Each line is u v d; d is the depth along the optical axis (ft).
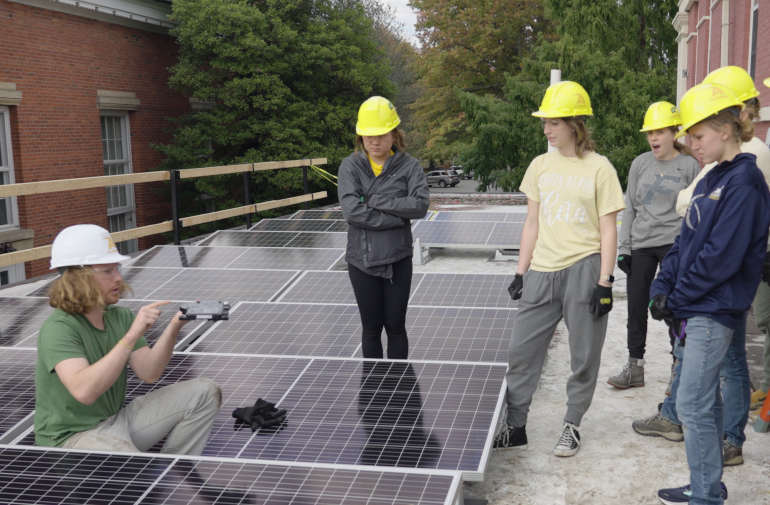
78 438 8.93
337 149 83.97
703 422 8.87
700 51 54.34
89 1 57.82
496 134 91.15
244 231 31.91
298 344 14.62
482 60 139.74
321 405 10.49
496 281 19.54
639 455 11.33
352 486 7.49
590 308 10.77
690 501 9.14
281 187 82.64
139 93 67.26
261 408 10.19
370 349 13.55
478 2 137.28
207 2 71.51
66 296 8.80
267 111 79.46
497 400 10.39
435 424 9.67
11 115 52.47
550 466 11.05
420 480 7.61
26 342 15.15
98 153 60.90
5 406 11.04
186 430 9.46
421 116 139.33
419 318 15.90
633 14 94.43
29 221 53.01
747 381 10.49
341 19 85.20
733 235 8.45
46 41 54.90
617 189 10.75
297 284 20.43
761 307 12.15
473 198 60.90
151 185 69.41
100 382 8.52
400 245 12.91
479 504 9.77
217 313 9.12
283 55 78.79
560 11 98.02
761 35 32.42
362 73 86.17
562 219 10.92
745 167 8.59
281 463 8.06
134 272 22.53
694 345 8.86
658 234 13.70
